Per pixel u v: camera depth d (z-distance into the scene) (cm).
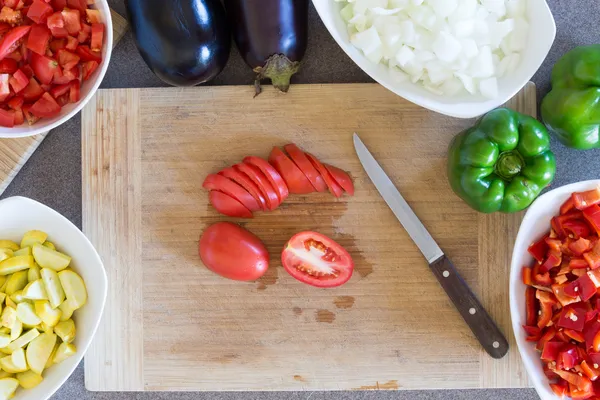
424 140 136
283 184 133
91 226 139
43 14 122
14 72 125
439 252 133
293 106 137
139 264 138
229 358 138
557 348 123
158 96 138
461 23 119
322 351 137
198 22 124
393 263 137
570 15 138
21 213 129
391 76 125
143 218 138
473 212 136
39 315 126
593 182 122
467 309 133
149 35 125
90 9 125
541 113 134
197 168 138
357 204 137
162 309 138
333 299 137
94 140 138
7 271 127
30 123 129
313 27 139
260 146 138
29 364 127
